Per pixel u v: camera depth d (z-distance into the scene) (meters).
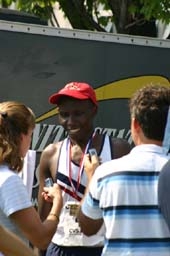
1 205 4.11
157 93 4.08
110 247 3.91
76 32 7.62
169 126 3.99
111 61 7.76
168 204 3.72
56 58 7.57
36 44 7.50
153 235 3.87
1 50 7.37
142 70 7.89
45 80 7.54
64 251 5.43
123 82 7.81
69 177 5.55
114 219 3.91
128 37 7.82
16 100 7.43
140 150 4.04
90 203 4.10
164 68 7.97
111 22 11.73
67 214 5.44
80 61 7.65
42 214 5.59
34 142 7.45
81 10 11.44
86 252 5.37
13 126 4.30
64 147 5.68
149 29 11.74
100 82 7.72
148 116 4.02
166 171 3.77
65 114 5.62
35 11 11.48
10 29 7.39
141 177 3.93
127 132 7.83
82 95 5.54
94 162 5.08
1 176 4.15
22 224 4.11
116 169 3.98
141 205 3.89
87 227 4.20
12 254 3.48
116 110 7.80
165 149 4.03
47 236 4.25
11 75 7.42
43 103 7.53
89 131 5.59
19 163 4.35
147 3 10.16
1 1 11.24
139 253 3.85
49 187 4.94
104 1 11.18
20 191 4.14
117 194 3.91
